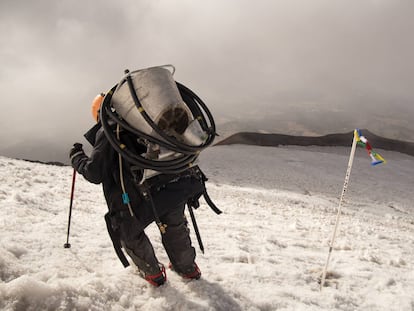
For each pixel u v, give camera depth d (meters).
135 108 3.07
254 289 3.88
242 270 4.35
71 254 3.95
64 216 5.77
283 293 3.91
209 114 3.47
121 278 3.53
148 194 3.18
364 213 18.89
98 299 3.04
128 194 3.23
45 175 10.81
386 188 31.48
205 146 3.27
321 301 3.93
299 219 10.23
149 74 3.11
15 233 4.23
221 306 3.43
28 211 5.45
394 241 8.33
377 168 40.44
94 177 3.15
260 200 15.21
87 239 4.59
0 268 3.13
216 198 12.90
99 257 4.05
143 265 3.44
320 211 15.67
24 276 2.82
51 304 2.76
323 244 6.68
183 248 3.61
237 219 8.47
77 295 2.95
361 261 5.65
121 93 3.12
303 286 4.27
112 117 3.07
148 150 3.09
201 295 3.50
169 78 3.18
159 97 3.06
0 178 8.38
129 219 3.29
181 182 3.34
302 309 3.64
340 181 31.52
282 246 6.26
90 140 3.26
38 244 4.02
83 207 7.00
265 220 9.02
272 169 33.41
